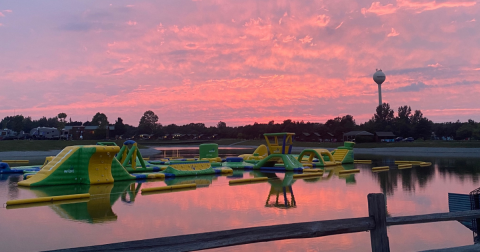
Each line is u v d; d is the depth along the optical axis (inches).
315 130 4279.0
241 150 2815.0
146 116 5767.7
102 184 781.9
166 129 5816.9
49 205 523.8
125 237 352.8
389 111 4815.5
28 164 1405.0
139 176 888.9
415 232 390.3
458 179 831.7
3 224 406.3
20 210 486.6
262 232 149.3
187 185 724.0
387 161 1514.5
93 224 406.6
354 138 3508.9
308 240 357.7
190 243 137.6
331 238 364.8
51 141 2470.5
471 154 2031.3
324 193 633.6
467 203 405.1
